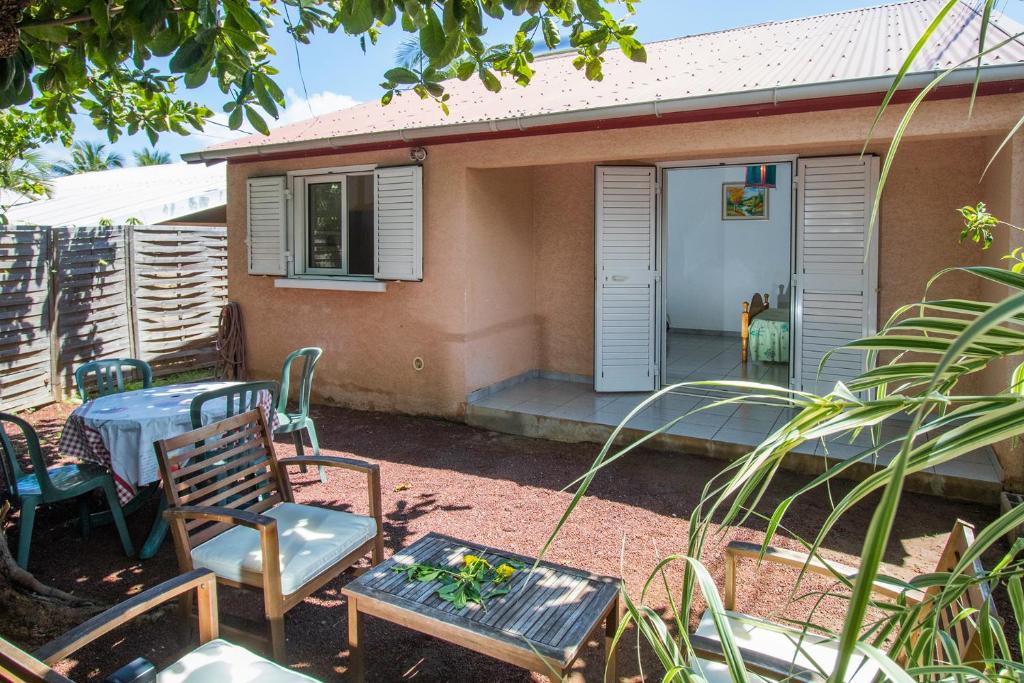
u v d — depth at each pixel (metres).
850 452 5.27
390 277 7.07
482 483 5.25
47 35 3.31
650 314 7.22
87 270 8.12
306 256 7.89
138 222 10.45
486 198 6.96
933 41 5.67
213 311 9.78
